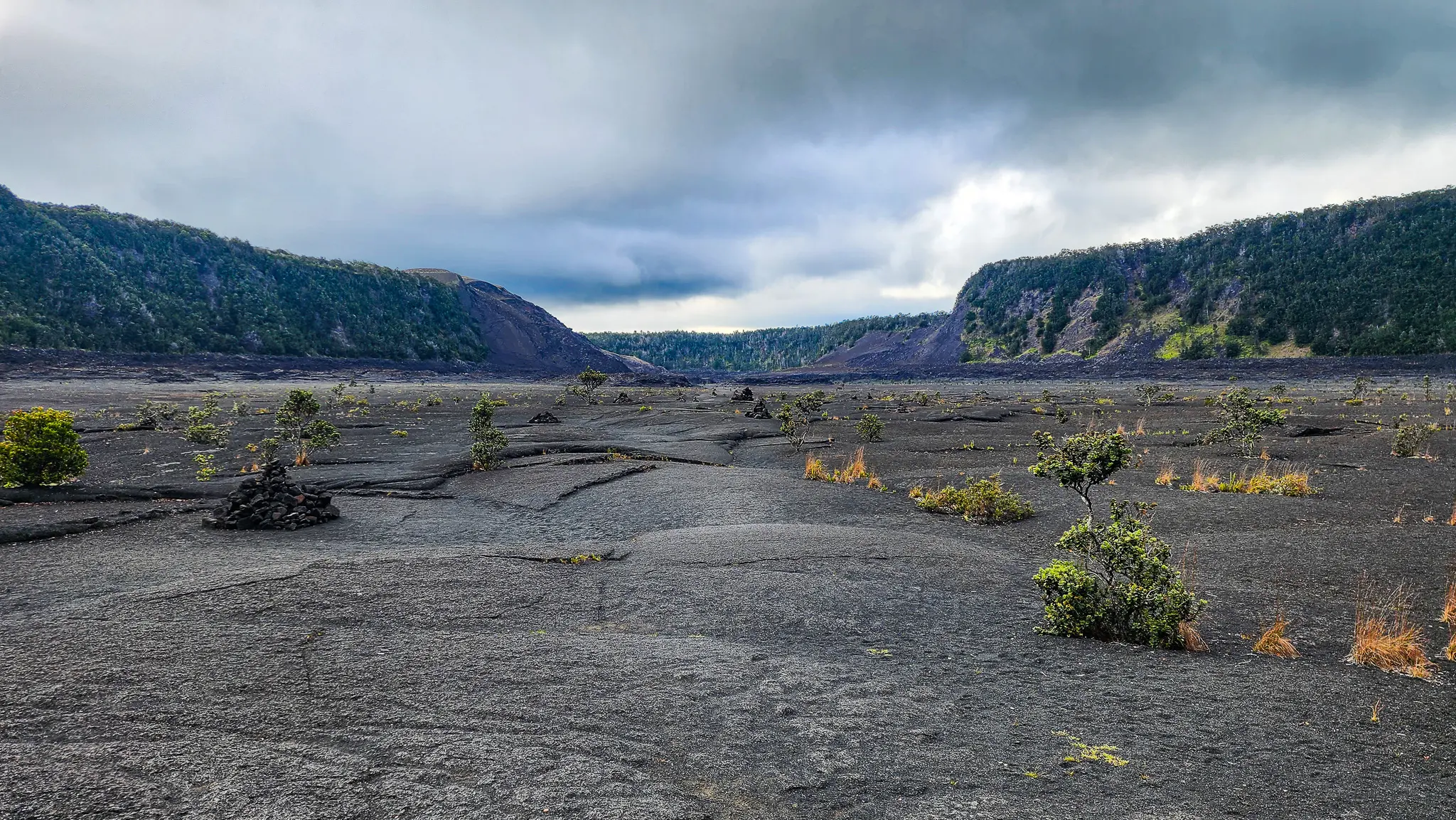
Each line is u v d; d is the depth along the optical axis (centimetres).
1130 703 616
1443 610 879
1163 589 793
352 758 491
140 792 444
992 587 1002
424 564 1081
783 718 578
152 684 616
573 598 939
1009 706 610
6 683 615
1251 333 15825
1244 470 2197
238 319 16788
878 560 1132
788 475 2217
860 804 453
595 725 556
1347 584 996
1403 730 564
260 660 679
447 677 647
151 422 3941
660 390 11431
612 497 1859
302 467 2450
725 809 443
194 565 1130
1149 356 16862
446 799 443
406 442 3359
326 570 1030
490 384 13288
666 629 821
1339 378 10850
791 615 866
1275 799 466
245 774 467
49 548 1287
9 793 441
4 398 6700
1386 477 2016
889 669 698
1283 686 652
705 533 1348
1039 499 1775
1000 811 447
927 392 9762
